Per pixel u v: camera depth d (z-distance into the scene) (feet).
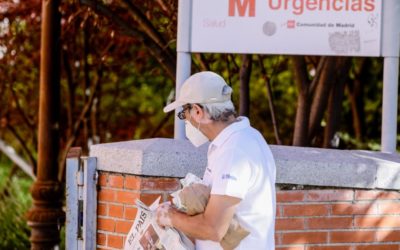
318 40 25.62
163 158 20.98
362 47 25.54
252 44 25.73
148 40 31.99
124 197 21.50
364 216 22.26
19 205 44.98
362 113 49.57
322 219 22.03
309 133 34.76
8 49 40.52
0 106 46.44
